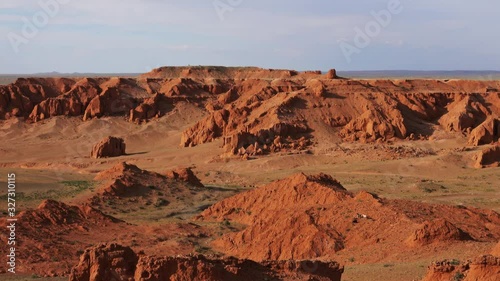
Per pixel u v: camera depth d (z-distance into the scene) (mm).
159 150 157000
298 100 161250
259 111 159625
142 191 87875
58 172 104062
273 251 54312
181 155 145250
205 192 92562
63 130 179750
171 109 194500
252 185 111375
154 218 78062
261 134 145875
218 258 34156
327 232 54406
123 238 64375
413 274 41969
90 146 165625
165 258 31781
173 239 63500
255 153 139750
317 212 57531
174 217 79125
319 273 36062
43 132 178125
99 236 64938
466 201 90438
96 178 95375
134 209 82312
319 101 161375
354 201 59812
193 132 161500
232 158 138375
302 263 35844
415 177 115250
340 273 36469
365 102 161000
